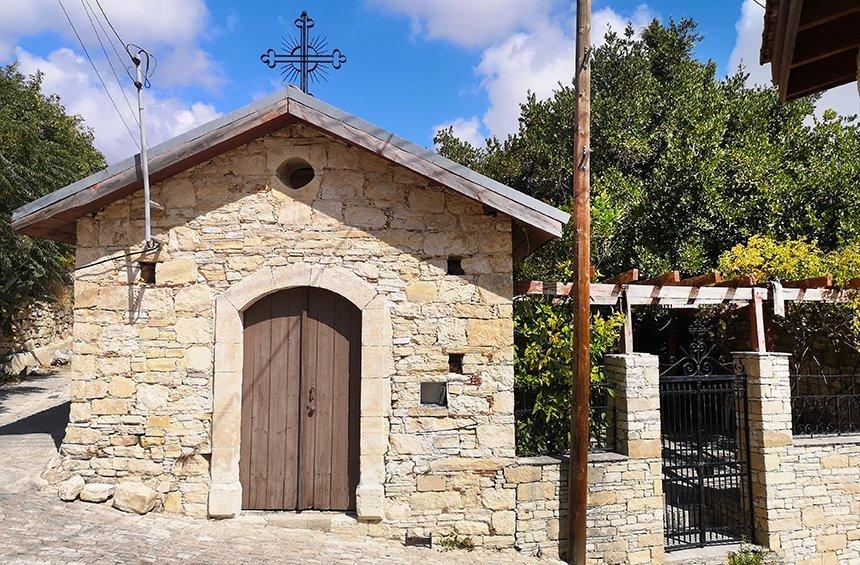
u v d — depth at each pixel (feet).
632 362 21.54
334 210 19.83
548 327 22.53
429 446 19.44
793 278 27.25
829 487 23.43
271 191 19.81
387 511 19.15
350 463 19.75
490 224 20.11
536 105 49.42
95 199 18.58
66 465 19.01
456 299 19.85
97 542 15.66
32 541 15.07
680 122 40.63
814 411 30.04
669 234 37.37
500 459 19.71
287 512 19.51
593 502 20.62
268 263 19.60
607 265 38.09
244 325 19.98
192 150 18.47
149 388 19.15
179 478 18.99
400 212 19.93
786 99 12.61
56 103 53.06
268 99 18.57
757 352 23.61
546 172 44.70
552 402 22.25
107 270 19.48
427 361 19.61
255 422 19.77
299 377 19.95
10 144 34.30
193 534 17.35
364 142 18.69
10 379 43.32
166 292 19.43
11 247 37.24
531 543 19.85
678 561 21.59
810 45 10.54
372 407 19.25
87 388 19.16
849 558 23.35
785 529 22.72
